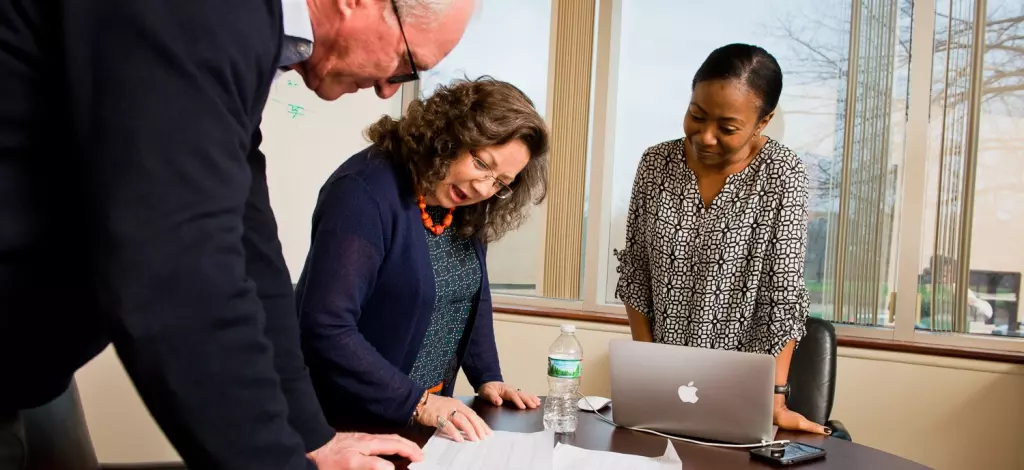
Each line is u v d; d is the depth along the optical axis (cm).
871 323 276
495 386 168
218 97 64
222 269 63
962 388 256
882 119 272
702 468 125
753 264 176
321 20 84
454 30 89
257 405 67
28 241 66
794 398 199
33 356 75
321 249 136
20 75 62
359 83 93
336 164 321
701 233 183
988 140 258
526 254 345
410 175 148
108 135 58
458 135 138
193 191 61
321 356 131
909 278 267
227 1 65
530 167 160
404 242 144
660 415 145
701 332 180
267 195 101
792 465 129
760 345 174
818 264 285
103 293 59
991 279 261
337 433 118
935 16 262
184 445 65
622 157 327
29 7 62
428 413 136
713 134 170
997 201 258
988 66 257
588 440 140
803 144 287
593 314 315
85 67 59
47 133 65
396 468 115
